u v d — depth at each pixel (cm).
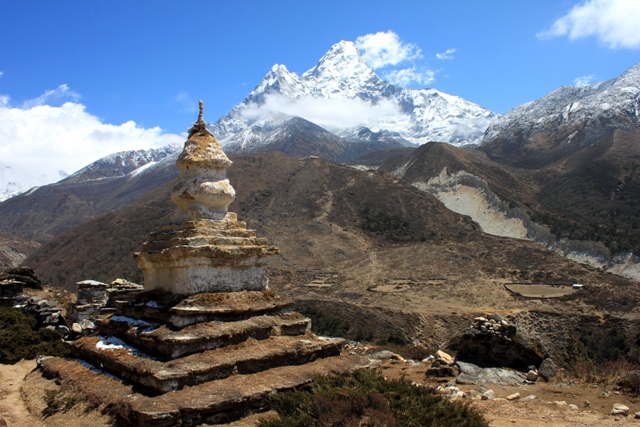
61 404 1106
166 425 939
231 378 1099
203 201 1345
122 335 1266
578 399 1230
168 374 1023
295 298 7175
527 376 1473
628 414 1078
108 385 1109
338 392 980
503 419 1070
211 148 1362
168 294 1273
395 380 1102
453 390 1317
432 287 7475
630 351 4616
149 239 1400
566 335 5319
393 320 5988
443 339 5450
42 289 3259
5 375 1448
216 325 1184
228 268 1292
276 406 1021
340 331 5606
